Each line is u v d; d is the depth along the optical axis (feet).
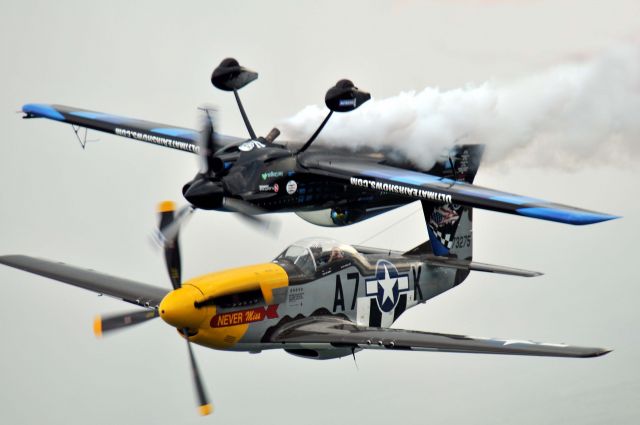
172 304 222.28
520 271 267.59
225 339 230.27
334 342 230.68
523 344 214.69
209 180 260.21
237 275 230.27
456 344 220.43
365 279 254.27
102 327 230.68
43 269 261.85
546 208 226.38
